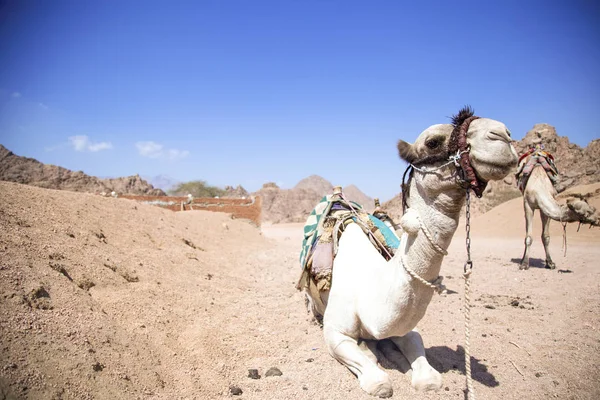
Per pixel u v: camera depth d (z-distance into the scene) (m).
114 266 6.53
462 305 7.73
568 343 5.64
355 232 5.39
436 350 5.50
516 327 6.38
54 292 4.68
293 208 123.00
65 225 7.18
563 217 10.36
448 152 3.45
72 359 3.77
